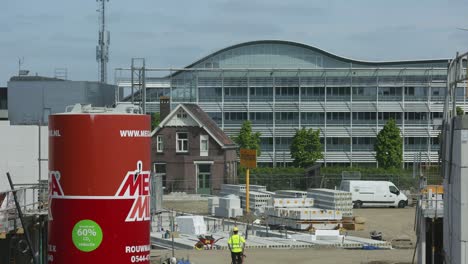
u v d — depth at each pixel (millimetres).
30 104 120688
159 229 79500
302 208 91375
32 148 68562
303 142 171375
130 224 26062
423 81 187375
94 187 25719
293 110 188625
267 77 188500
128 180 25953
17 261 43062
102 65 198250
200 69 184625
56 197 26031
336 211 87188
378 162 174625
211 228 86562
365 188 117062
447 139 37875
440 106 186625
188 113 138000
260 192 103375
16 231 42250
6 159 67750
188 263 56875
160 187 71812
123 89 175750
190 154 138125
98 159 25656
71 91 123375
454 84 35844
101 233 25766
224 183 137875
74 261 25859
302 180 145000
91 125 25625
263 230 84938
